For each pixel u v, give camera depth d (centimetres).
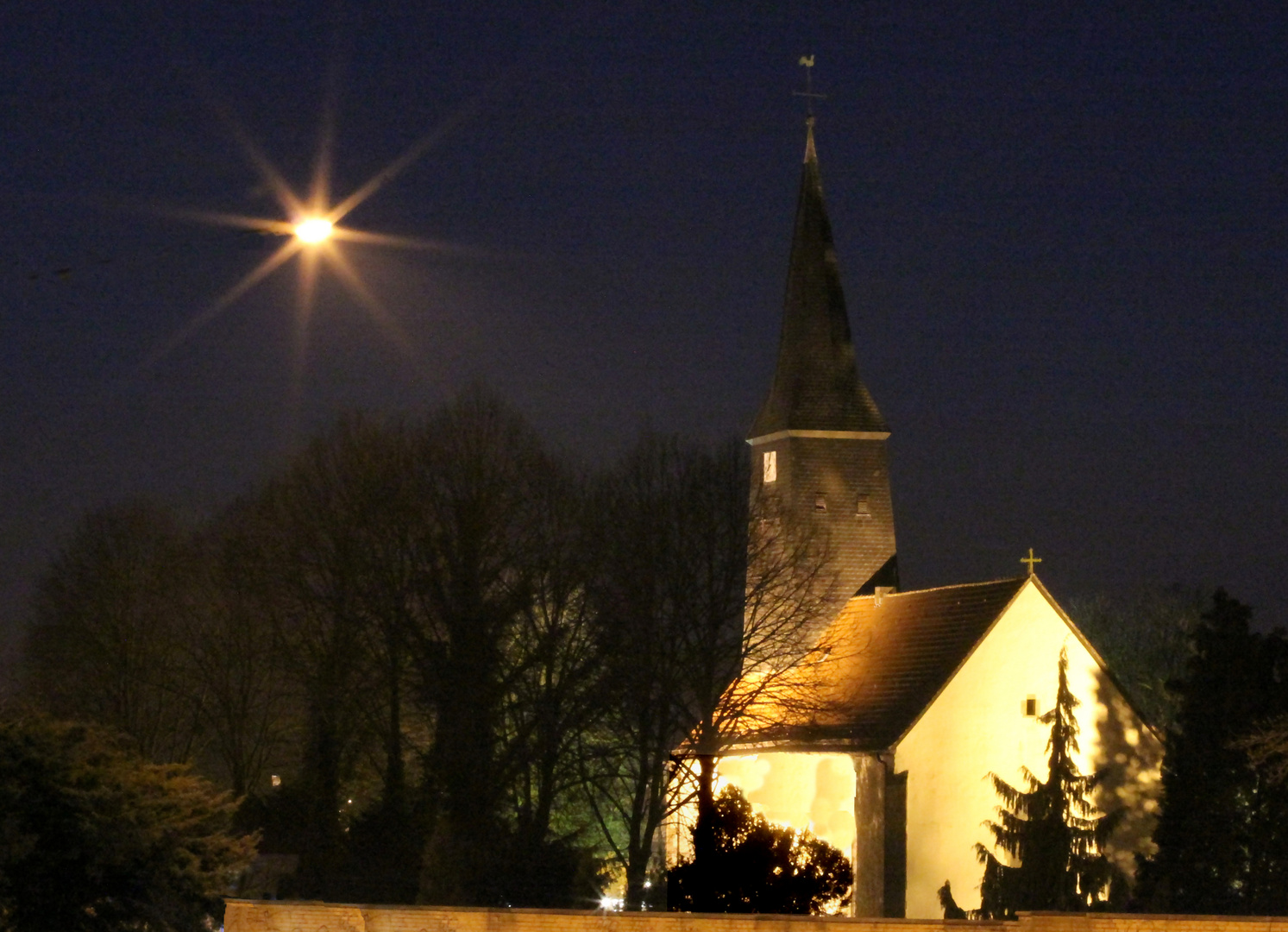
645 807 5709
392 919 3088
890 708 6191
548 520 6134
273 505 6538
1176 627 8781
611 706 5584
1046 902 5575
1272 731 4578
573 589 5919
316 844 5975
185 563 7144
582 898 5634
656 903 5538
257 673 6881
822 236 7662
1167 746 5462
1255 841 5062
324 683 6078
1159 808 5975
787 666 6025
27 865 3412
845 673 6719
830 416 7450
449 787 5666
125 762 3853
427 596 6022
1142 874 5297
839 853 4234
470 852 5516
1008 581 6322
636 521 5897
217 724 6931
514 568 6041
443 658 5897
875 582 7369
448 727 5772
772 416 7562
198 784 4194
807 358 7538
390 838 5806
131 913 3556
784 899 4100
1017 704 6191
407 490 6166
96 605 7038
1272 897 4991
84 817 3488
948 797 6022
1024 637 6225
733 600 5872
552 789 5634
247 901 3131
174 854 3691
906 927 2997
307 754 6322
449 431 6284
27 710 3884
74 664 7019
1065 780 5778
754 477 7706
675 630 5725
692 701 5675
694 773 5522
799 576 6444
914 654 6412
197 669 7050
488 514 6091
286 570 6303
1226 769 5162
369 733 6225
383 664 6038
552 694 5691
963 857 6019
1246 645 5319
